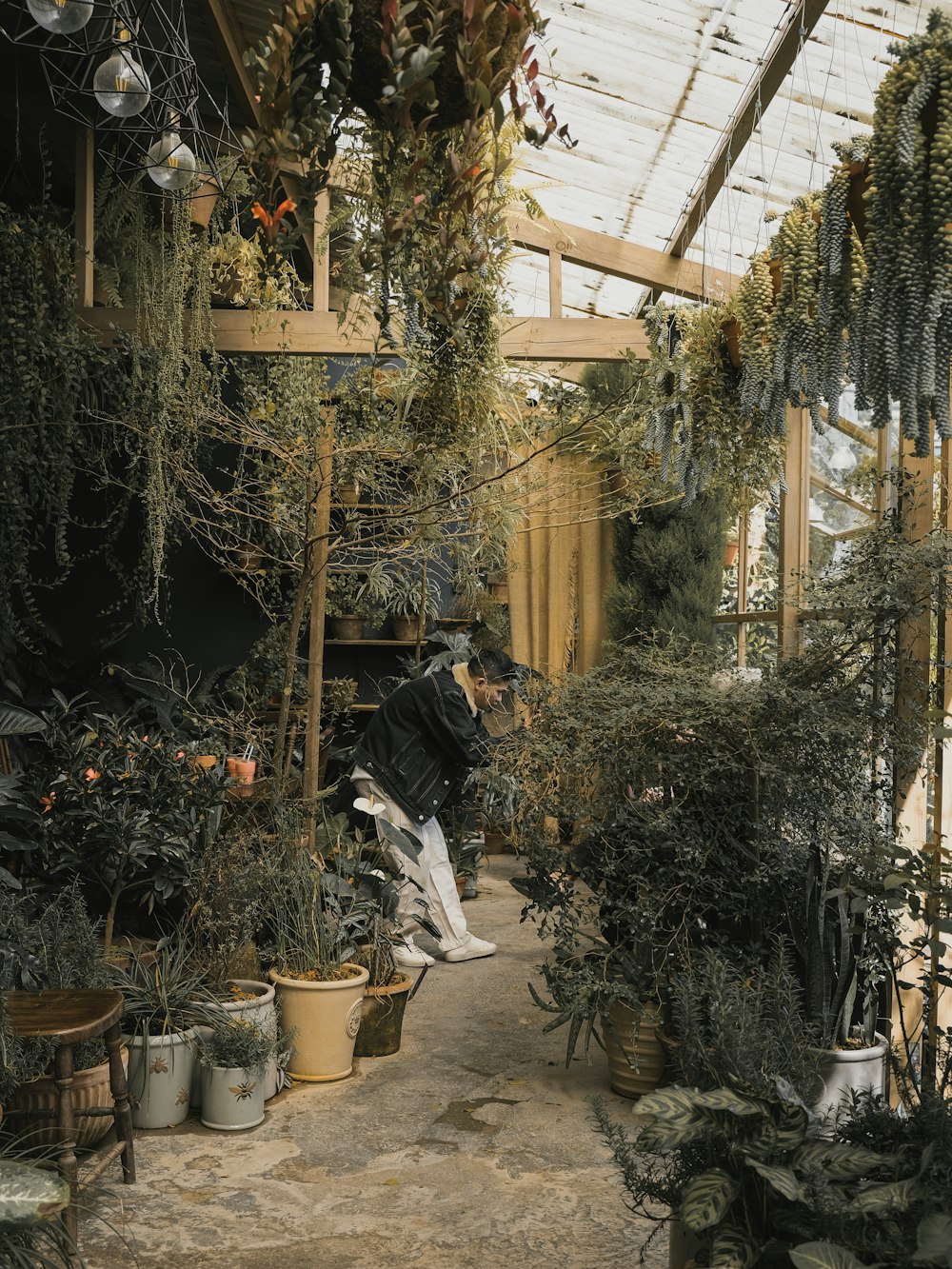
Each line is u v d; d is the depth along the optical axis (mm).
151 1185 3131
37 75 4754
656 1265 2717
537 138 2279
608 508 7047
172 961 3836
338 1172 3232
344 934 4156
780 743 3420
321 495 5066
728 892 3518
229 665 6754
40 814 4023
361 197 2846
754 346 2754
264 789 4703
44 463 4523
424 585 7461
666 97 4305
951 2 3186
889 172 2225
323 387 5758
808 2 3434
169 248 4840
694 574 6617
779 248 2678
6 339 4152
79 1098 3139
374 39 2045
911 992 3348
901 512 3359
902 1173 2000
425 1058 4191
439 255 2410
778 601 4336
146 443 5113
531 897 3852
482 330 3498
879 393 2295
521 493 5781
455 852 6609
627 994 3529
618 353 4754
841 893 3172
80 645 7133
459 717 5102
